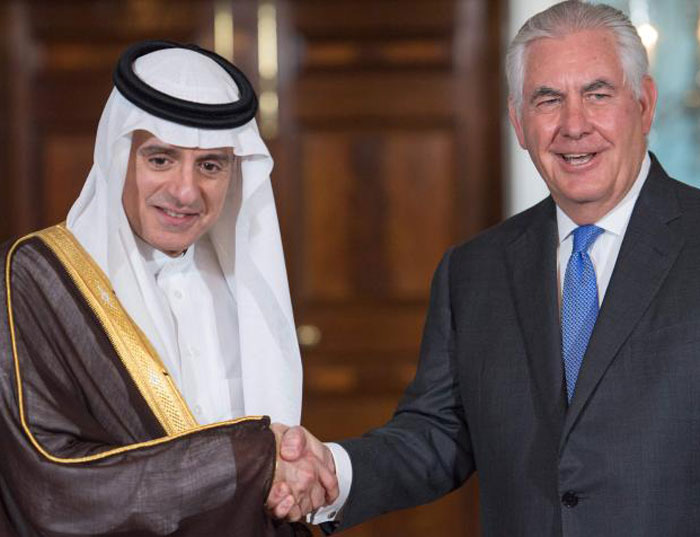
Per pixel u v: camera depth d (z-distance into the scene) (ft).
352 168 17.78
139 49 8.13
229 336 8.33
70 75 17.66
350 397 17.89
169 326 8.04
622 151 8.22
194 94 7.87
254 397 8.18
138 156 7.82
